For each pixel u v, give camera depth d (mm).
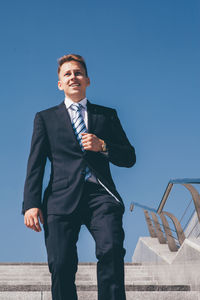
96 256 2055
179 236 5855
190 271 4066
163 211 5980
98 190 2195
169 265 5051
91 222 2117
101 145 2205
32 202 2133
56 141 2262
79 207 2137
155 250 6199
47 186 2250
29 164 2225
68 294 2012
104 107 2482
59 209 2111
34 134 2291
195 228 5457
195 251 3863
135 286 3818
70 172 2199
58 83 2527
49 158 2303
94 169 2209
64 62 2443
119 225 2100
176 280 4676
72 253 2066
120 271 1998
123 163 2330
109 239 2010
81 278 5227
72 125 2311
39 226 2096
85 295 3416
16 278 5027
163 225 6273
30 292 3389
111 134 2400
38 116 2334
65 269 2018
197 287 3779
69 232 2090
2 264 6688
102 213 2104
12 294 3363
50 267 2053
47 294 3391
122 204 2197
